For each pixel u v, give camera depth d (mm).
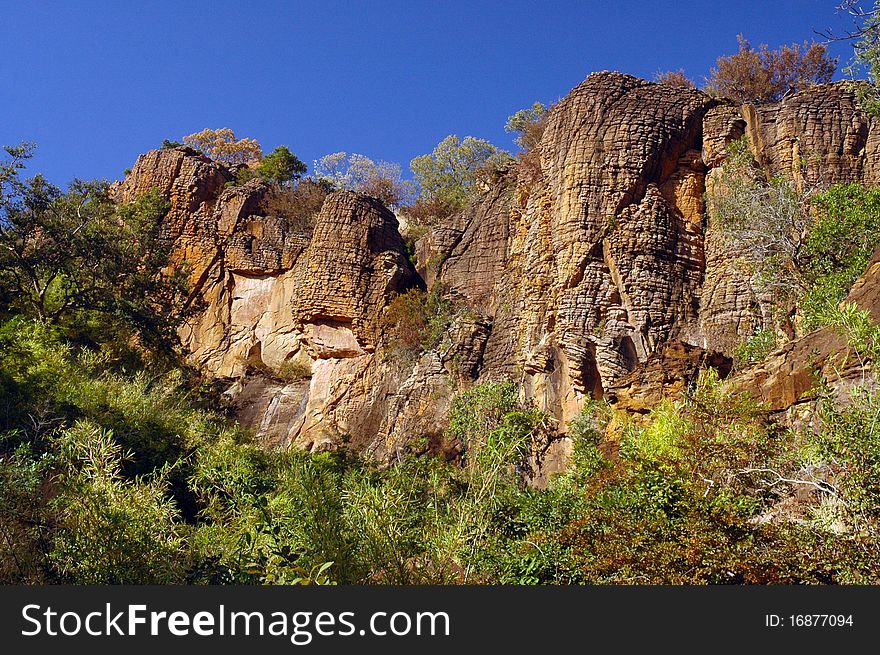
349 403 39656
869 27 17000
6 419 15617
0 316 28531
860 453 9141
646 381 24688
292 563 10898
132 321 32688
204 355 45375
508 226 40812
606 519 10836
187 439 18688
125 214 42719
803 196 30219
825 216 26859
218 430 22594
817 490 10578
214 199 48812
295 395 41906
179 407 22578
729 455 10711
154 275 40156
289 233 47094
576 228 32344
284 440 39906
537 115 52062
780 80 40062
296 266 45438
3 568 10406
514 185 41938
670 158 33406
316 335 41750
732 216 29750
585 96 34188
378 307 41469
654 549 9633
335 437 37781
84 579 9844
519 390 32875
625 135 33156
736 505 9898
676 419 13148
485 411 32125
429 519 11703
